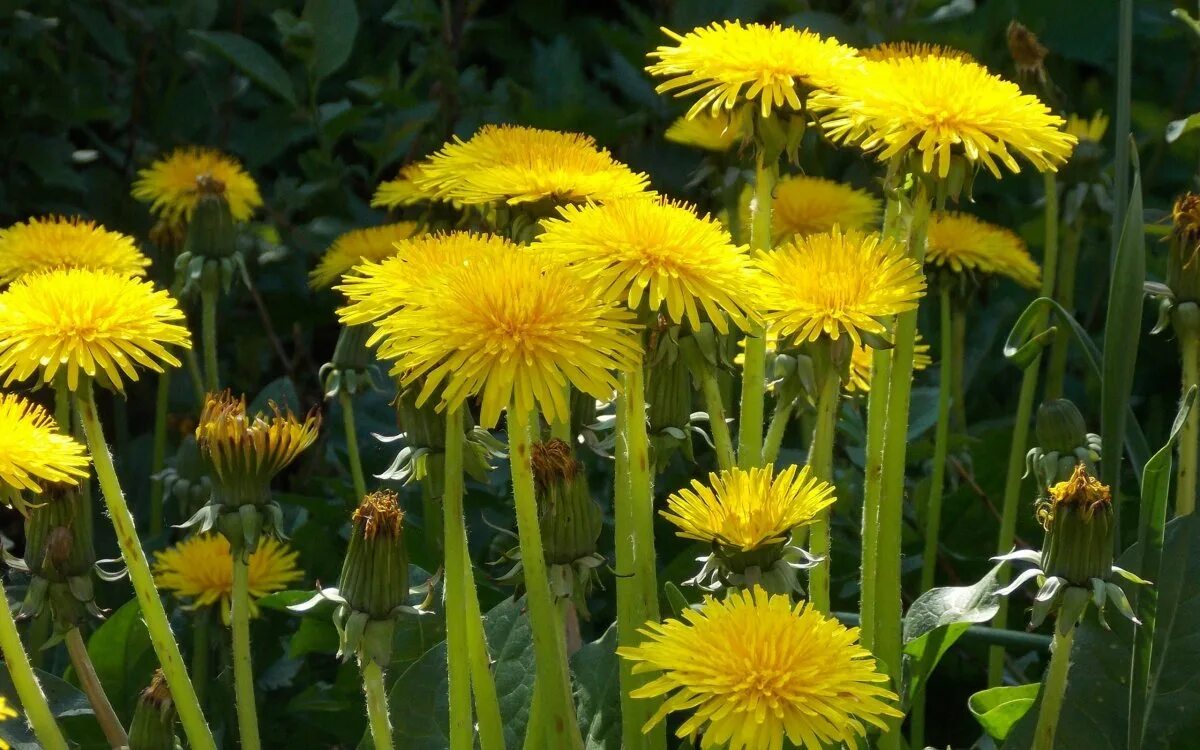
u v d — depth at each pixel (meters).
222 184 0.84
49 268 0.80
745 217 0.83
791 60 0.69
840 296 0.67
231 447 0.68
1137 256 0.72
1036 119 0.68
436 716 0.73
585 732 0.71
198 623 0.80
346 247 0.89
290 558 0.81
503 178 0.69
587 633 0.84
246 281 0.85
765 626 0.63
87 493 0.78
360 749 0.73
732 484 0.66
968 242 0.84
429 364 0.63
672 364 0.69
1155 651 0.71
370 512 0.66
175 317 0.67
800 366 0.69
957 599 0.72
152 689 0.69
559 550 0.67
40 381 0.66
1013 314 0.99
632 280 0.65
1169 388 0.97
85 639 0.83
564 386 0.65
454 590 0.66
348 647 0.66
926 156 0.67
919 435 0.89
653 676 0.68
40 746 0.72
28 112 1.04
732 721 0.62
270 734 0.82
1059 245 1.04
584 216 0.66
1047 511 0.68
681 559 0.79
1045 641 0.73
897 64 0.69
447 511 0.66
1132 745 0.70
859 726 0.62
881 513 0.71
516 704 0.73
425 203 0.85
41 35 1.03
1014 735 0.71
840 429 0.84
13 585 0.83
